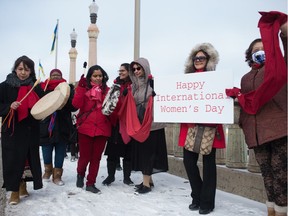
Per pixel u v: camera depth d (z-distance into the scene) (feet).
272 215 10.01
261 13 9.26
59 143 16.84
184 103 11.94
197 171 12.37
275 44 9.05
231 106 10.86
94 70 15.49
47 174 17.80
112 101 14.52
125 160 17.16
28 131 13.16
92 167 15.25
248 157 15.51
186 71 12.39
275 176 9.56
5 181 12.67
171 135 21.25
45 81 16.52
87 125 15.05
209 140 11.47
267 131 9.57
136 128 14.24
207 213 11.76
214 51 11.89
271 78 8.92
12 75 13.26
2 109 12.65
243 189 14.34
